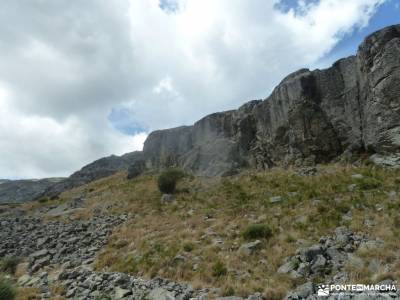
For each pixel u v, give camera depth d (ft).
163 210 97.45
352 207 61.77
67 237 89.56
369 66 91.40
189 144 178.81
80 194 178.50
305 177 92.27
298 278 41.70
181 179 131.23
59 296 47.96
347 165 91.91
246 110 143.13
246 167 127.95
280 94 120.57
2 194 399.24
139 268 56.70
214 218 78.54
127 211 106.42
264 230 59.16
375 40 89.61
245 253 53.11
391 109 84.07
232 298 38.52
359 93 97.76
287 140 115.03
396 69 83.20
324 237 52.26
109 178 212.43
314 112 107.04
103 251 72.28
